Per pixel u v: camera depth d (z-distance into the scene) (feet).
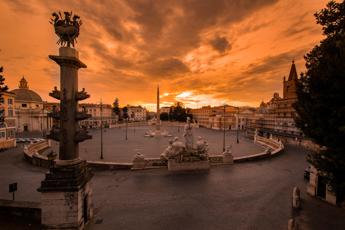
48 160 80.12
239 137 222.07
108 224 36.94
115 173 67.56
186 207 43.88
